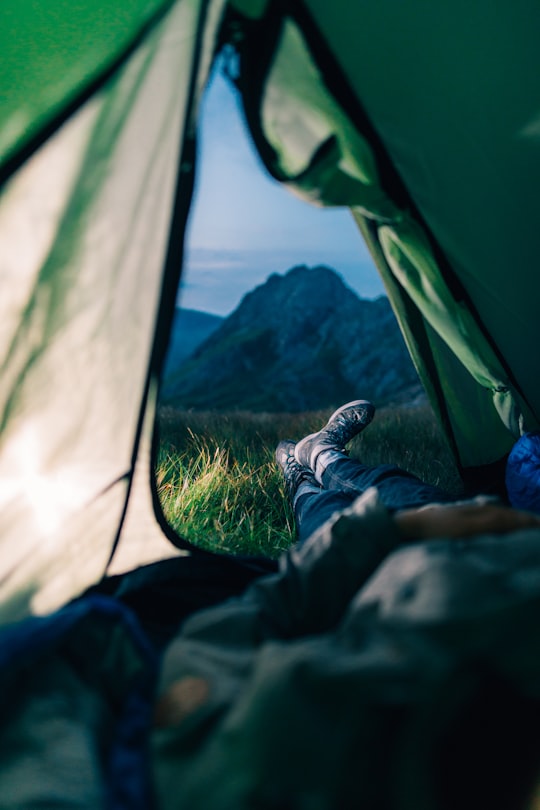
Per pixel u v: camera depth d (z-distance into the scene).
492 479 2.96
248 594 1.17
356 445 3.84
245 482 3.06
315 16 1.44
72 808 0.85
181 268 1.47
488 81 1.70
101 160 1.33
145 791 0.83
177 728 0.87
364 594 0.93
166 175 1.36
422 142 1.74
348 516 1.21
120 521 1.79
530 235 1.98
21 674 1.02
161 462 3.30
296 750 0.74
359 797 0.72
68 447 1.55
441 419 2.98
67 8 1.34
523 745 0.76
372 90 1.62
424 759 0.72
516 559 0.92
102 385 1.52
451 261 2.05
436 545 0.97
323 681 0.78
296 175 1.60
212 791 0.75
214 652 0.99
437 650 0.78
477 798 0.73
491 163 1.83
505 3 1.63
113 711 1.09
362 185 1.69
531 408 2.47
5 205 1.31
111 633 1.15
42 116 1.30
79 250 1.37
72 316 1.41
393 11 1.53
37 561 1.57
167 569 1.82
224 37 1.39
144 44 1.30
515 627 0.79
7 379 1.41
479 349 2.27
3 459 1.47
